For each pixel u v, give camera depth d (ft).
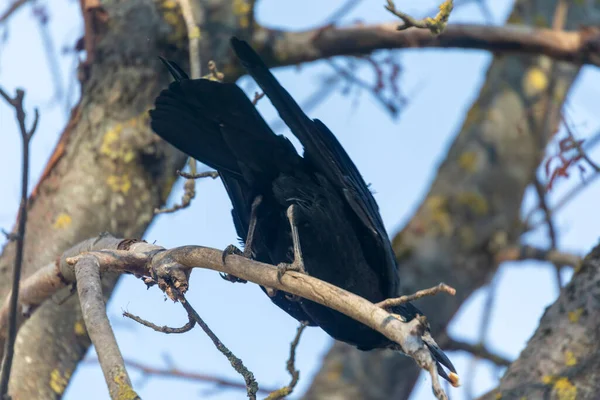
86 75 40.55
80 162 38.01
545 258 53.93
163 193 38.81
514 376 30.91
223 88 24.97
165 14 40.42
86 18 40.55
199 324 23.85
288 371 25.35
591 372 29.84
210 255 23.85
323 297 21.33
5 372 22.76
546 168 33.55
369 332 29.37
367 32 45.93
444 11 26.40
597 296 31.37
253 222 27.76
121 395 19.01
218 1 42.11
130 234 37.55
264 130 26.30
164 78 39.75
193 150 27.50
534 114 57.88
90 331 21.27
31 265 35.86
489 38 48.06
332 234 27.58
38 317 34.88
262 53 44.75
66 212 36.94
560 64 59.06
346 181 26.99
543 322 32.09
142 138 38.52
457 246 56.49
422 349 18.85
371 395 54.85
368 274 28.45
